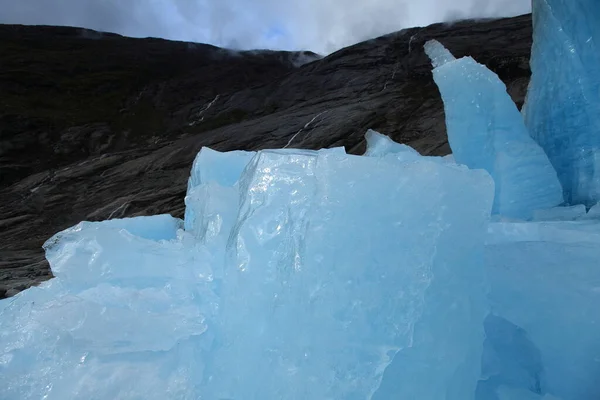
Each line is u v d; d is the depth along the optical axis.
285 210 1.49
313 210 1.37
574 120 3.54
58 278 2.04
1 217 20.39
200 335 1.60
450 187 1.34
